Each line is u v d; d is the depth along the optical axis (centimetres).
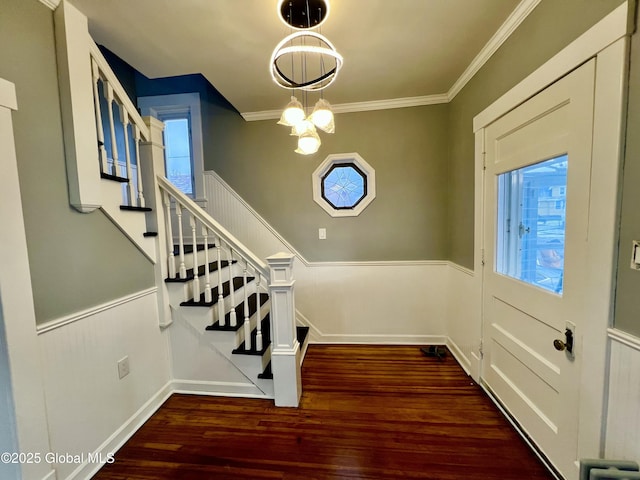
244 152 313
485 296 211
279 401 205
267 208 313
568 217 131
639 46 100
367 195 297
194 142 319
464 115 241
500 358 194
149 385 200
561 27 133
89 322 155
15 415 119
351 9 158
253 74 226
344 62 212
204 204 322
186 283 218
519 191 170
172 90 319
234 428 184
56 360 137
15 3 124
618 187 108
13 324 118
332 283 309
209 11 157
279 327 202
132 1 148
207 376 220
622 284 109
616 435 112
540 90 146
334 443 169
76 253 149
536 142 151
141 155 205
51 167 137
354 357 277
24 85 127
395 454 160
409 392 218
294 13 157
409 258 298
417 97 278
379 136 291
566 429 135
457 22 170
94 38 180
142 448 169
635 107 102
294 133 161
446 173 285
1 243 115
